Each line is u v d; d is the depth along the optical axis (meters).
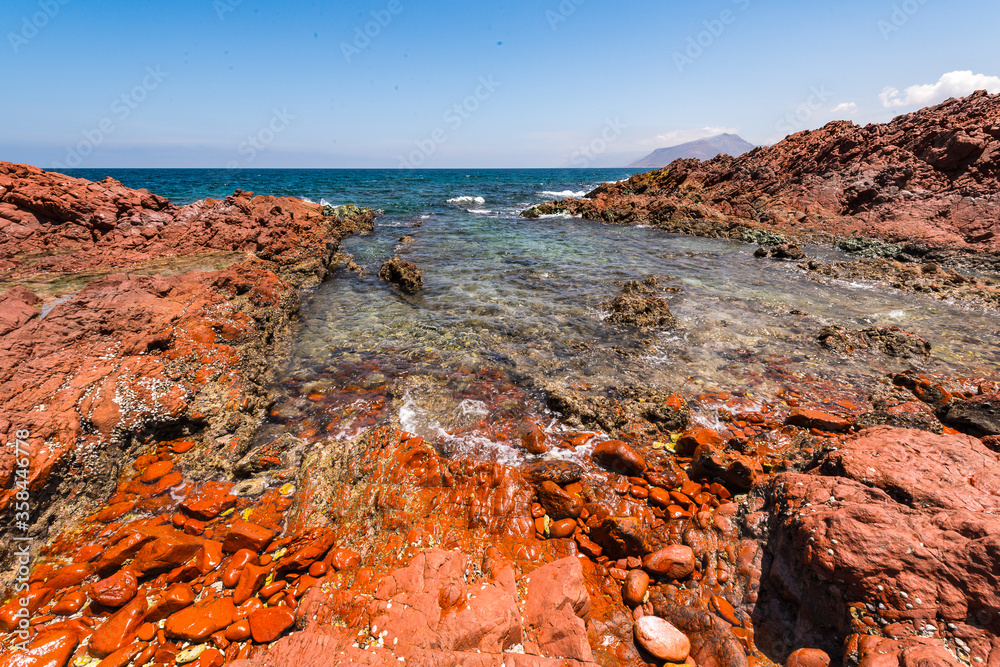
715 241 22.16
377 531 4.63
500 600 3.54
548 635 3.44
